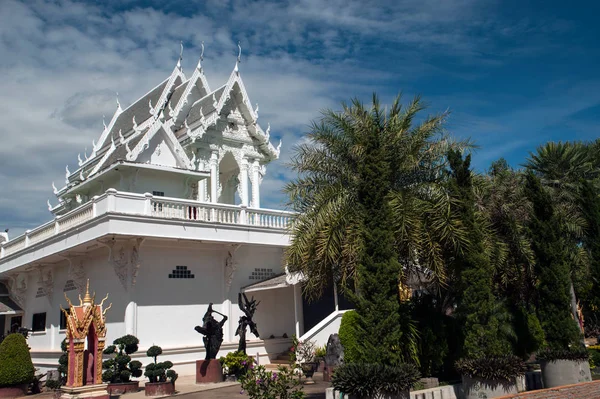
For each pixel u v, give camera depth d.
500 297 21.16
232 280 26.14
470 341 14.41
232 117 33.25
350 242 13.95
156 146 28.09
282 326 27.72
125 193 22.34
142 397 17.95
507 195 20.02
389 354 12.28
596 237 18.59
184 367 23.45
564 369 15.59
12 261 31.56
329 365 19.91
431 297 17.62
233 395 17.67
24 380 20.97
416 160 15.30
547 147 29.06
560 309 16.22
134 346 19.88
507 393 13.31
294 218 16.23
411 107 15.73
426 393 13.77
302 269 16.11
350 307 25.97
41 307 30.88
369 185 13.14
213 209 25.08
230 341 25.41
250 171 34.31
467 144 16.27
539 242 16.69
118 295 23.33
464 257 14.63
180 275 24.47
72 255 26.00
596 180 27.47
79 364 15.68
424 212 14.75
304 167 15.95
